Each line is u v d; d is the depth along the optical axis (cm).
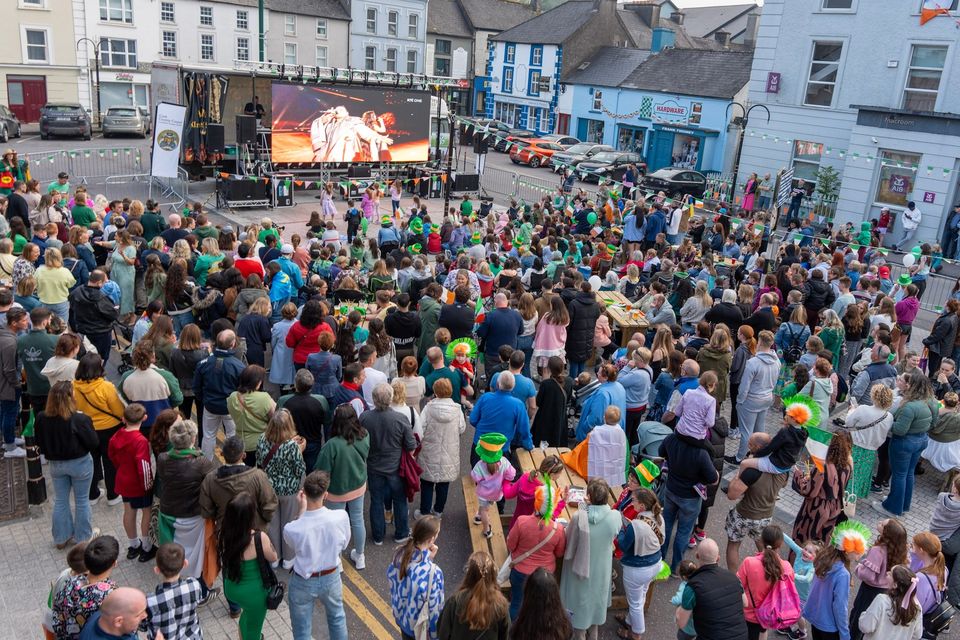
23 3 3703
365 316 1016
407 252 1384
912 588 539
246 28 4544
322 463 652
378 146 2823
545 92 4800
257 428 698
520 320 1013
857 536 560
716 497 891
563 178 2808
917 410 820
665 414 807
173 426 586
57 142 3238
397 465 706
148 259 1002
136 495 646
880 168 2444
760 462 668
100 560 457
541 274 1360
